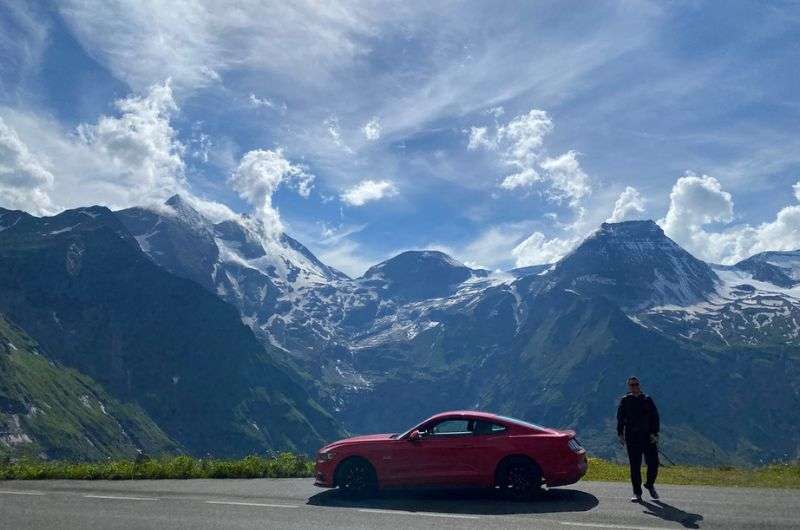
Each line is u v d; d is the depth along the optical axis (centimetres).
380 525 1463
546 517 1530
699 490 1975
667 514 1560
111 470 2461
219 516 1596
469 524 1461
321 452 1958
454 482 1820
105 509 1708
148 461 2675
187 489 2095
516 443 1806
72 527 1469
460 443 1839
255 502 1806
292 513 1627
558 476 1775
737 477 2375
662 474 2516
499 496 1842
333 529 1427
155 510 1686
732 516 1530
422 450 1853
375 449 1891
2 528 1461
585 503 1722
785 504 1695
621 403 1834
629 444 1800
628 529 1392
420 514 1591
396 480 1856
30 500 1864
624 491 1952
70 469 2484
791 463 2903
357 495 1891
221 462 2652
